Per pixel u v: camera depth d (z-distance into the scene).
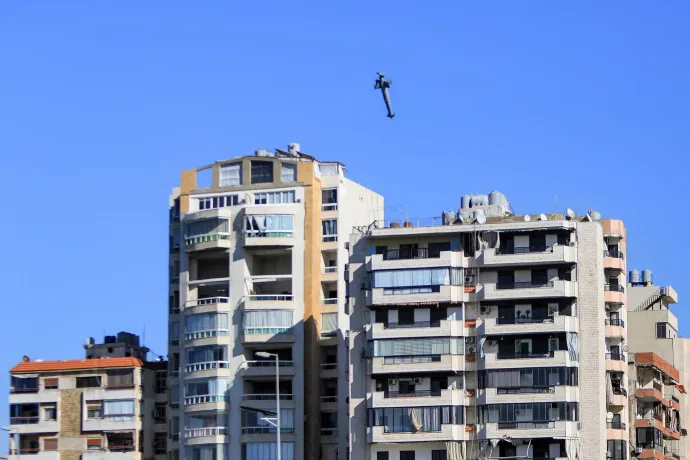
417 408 142.50
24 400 169.25
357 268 147.88
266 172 164.25
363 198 170.12
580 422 140.50
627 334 174.12
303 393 156.62
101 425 166.88
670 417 168.38
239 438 156.12
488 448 140.00
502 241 145.00
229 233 161.25
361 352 145.88
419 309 145.12
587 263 143.50
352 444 144.25
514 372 141.25
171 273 169.38
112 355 181.62
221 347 158.75
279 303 158.25
